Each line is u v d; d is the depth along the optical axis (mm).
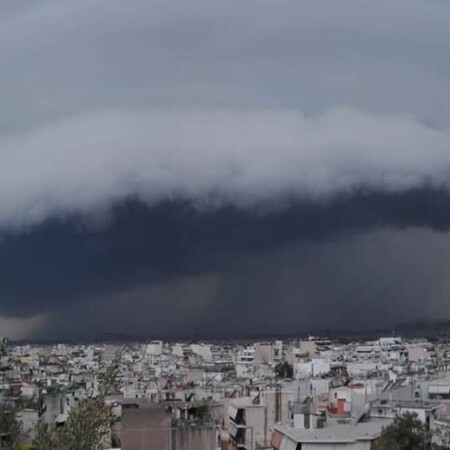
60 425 29719
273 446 55812
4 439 27500
